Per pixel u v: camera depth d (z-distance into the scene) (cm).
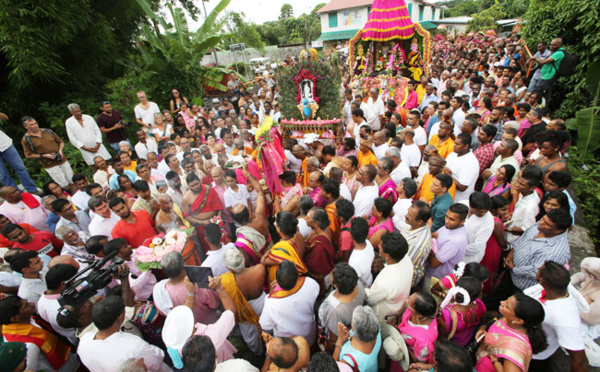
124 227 419
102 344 248
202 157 600
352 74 1595
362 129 548
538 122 590
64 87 1048
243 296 317
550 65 815
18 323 289
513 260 350
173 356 244
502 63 1305
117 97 1098
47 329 334
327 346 293
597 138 714
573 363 247
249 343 349
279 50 3178
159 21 1430
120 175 573
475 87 962
